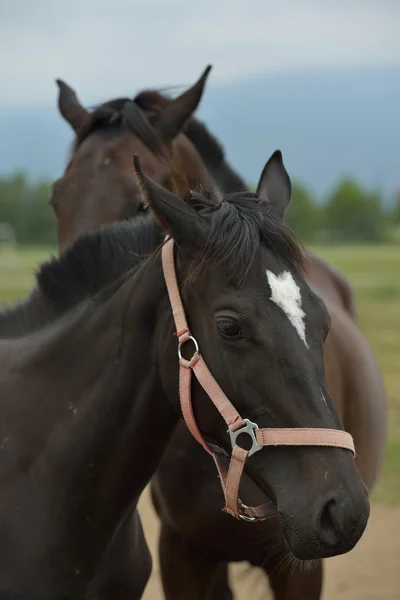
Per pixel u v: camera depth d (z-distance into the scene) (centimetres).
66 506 271
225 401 239
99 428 270
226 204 246
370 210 7881
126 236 290
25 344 293
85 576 276
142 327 265
